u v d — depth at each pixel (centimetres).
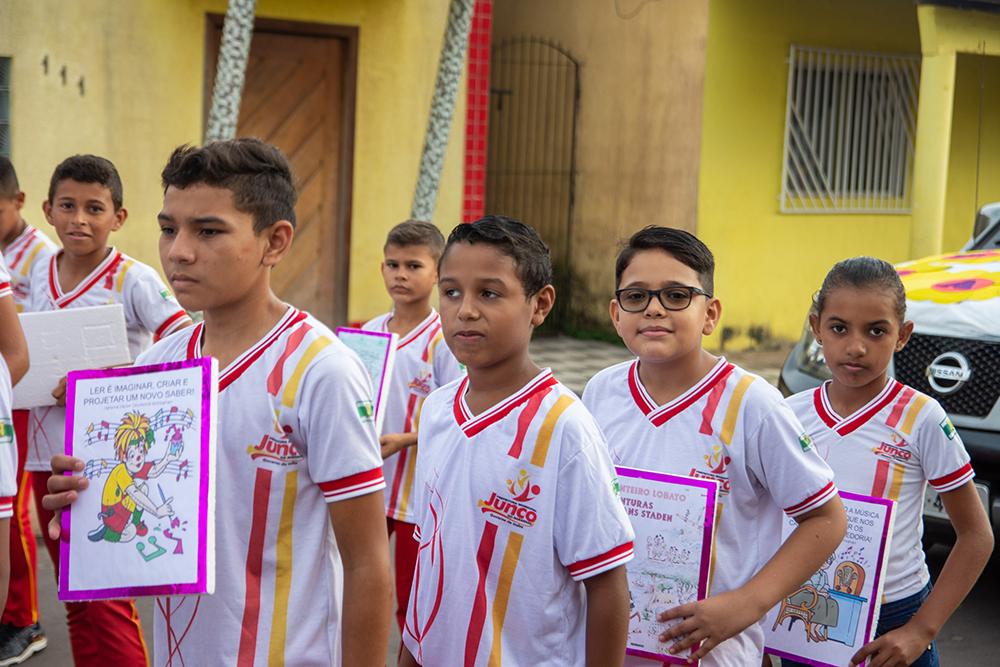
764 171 1145
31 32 820
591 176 1233
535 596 229
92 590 212
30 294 454
